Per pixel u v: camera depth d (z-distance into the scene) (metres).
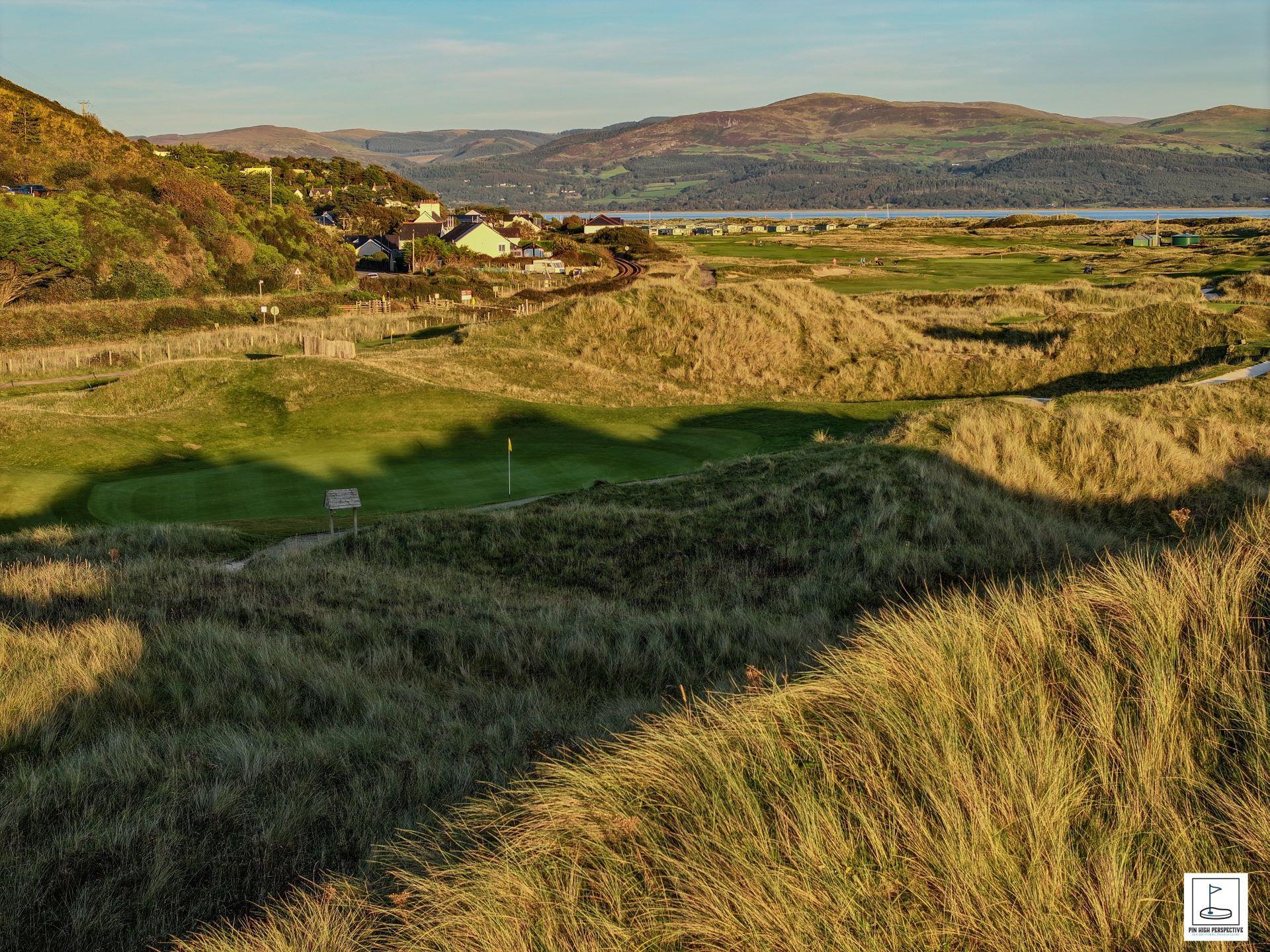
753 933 3.78
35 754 7.92
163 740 8.23
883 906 3.78
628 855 4.47
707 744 5.06
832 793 4.38
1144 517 18.38
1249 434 21.77
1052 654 5.20
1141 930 3.48
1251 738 4.18
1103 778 4.15
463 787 7.23
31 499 24.61
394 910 4.61
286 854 6.30
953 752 4.36
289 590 15.64
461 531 20.12
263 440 32.47
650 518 19.86
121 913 5.61
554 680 11.82
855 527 17.58
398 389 37.38
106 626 11.41
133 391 38.09
